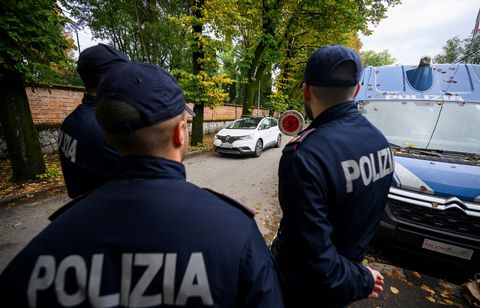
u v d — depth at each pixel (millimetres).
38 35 4090
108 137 676
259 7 11367
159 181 647
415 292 2270
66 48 4773
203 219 584
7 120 4441
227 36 8742
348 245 1009
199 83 8516
